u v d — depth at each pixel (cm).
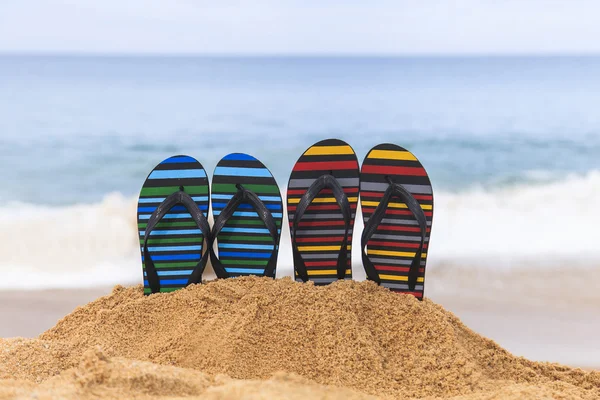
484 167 246
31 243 176
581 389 96
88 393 81
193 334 100
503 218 192
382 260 115
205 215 117
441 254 167
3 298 145
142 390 82
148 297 110
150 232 115
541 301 141
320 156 116
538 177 229
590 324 131
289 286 108
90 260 168
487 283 150
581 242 176
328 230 116
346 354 97
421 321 103
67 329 107
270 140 296
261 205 115
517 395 90
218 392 81
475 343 104
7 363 96
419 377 96
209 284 110
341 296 105
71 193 214
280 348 98
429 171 242
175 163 118
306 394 81
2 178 229
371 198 116
